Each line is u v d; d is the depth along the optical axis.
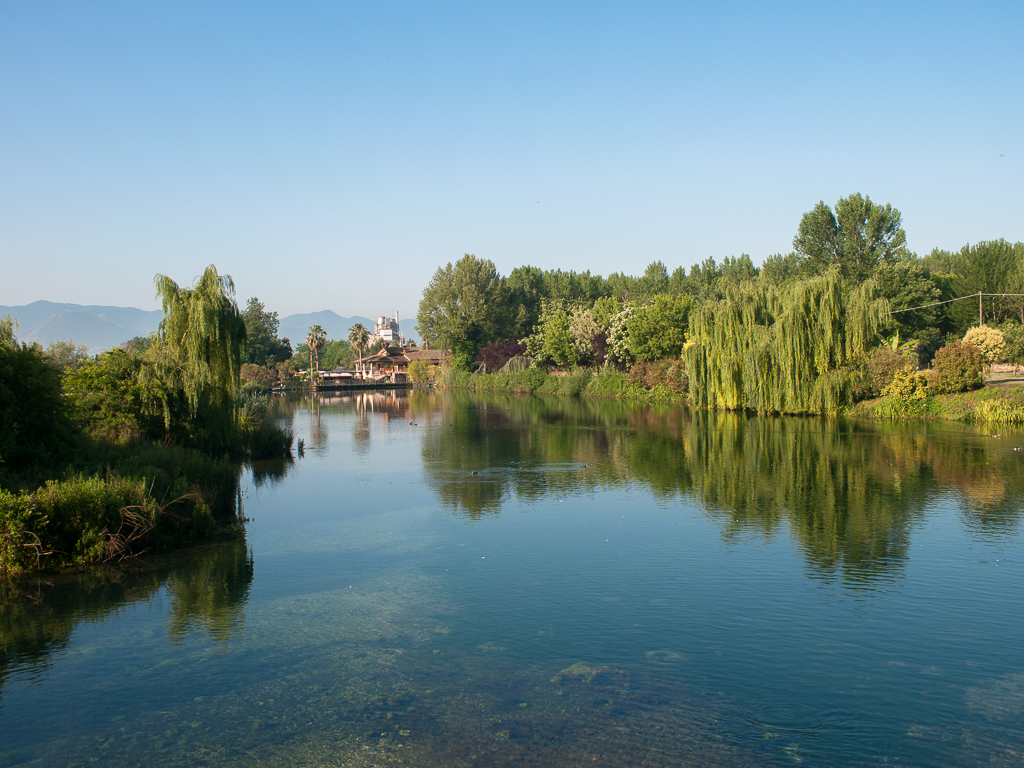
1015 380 54.75
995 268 75.06
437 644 13.18
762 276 58.38
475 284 124.69
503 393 107.94
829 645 12.96
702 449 38.81
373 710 10.61
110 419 28.25
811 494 26.47
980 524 21.67
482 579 17.27
